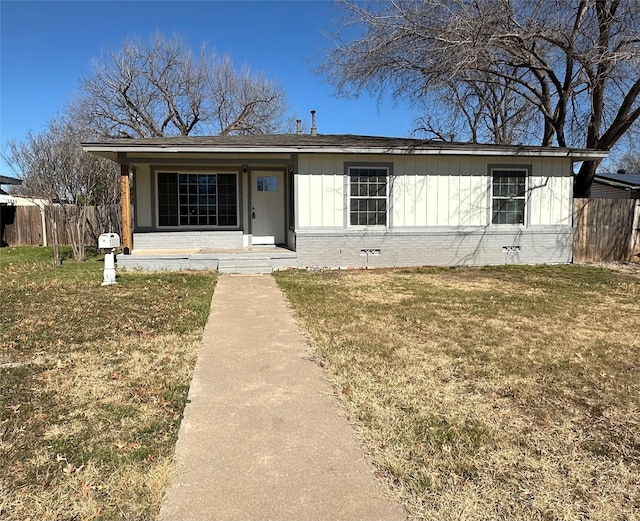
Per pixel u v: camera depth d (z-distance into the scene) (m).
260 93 30.06
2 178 19.38
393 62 15.77
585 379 4.13
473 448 2.95
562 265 12.39
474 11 13.25
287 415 3.40
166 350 4.87
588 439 3.09
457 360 4.59
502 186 12.27
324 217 11.45
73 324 5.83
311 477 2.62
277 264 11.20
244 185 13.06
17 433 3.07
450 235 12.07
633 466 2.78
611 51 12.85
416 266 11.91
